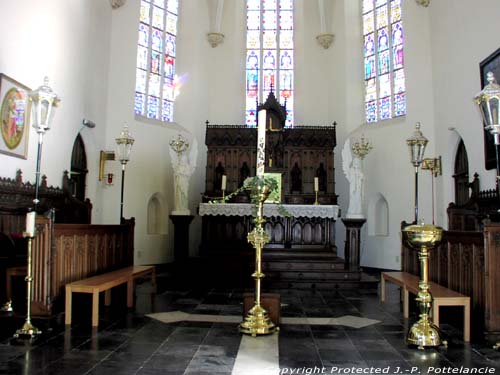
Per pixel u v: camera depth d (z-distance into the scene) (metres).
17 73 8.26
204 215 12.13
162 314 7.20
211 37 15.58
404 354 5.14
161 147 14.02
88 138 12.10
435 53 12.35
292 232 11.88
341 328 6.40
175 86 14.90
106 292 7.91
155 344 5.44
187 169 12.30
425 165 11.88
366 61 14.88
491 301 5.46
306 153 13.56
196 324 6.54
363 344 5.55
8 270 6.92
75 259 7.06
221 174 13.59
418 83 12.88
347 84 14.80
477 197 9.75
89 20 11.69
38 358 4.82
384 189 13.55
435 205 12.16
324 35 15.41
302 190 13.38
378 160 13.80
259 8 16.38
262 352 5.17
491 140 9.11
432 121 12.49
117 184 12.85
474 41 10.20
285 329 6.32
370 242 13.89
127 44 13.33
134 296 8.91
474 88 10.18
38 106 5.96
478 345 5.51
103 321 6.65
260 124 6.14
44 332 5.93
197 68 15.08
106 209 12.70
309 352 5.19
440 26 12.01
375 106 14.48
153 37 14.34
